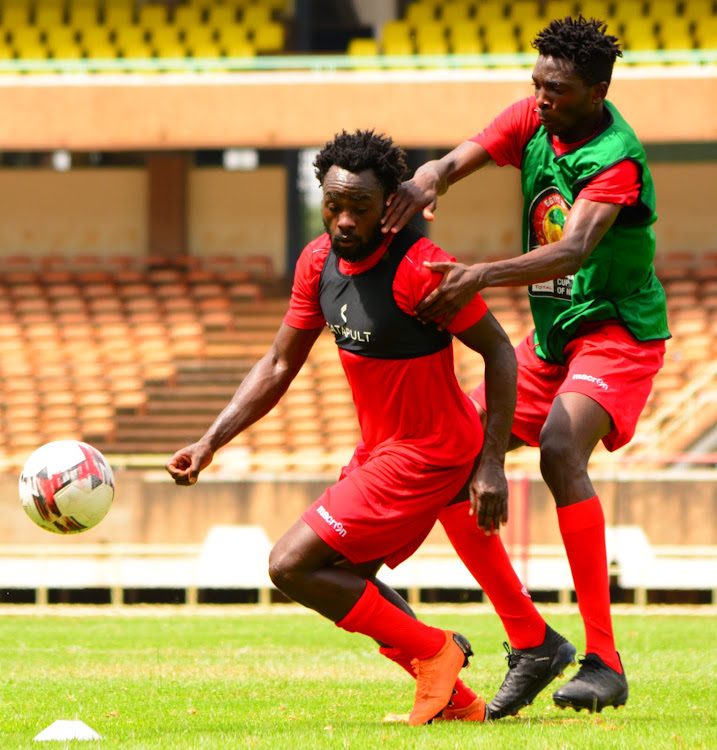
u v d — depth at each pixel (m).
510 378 14.41
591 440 15.66
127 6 80.44
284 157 77.56
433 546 43.00
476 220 75.94
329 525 14.12
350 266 14.35
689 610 40.56
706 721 15.31
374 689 19.80
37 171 78.06
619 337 16.23
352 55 75.62
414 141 62.00
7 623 36.25
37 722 15.88
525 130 16.84
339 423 58.50
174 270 75.69
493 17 79.00
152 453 59.69
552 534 40.97
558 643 16.34
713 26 75.44
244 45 77.06
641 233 16.02
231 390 63.38
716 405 51.44
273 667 23.73
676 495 41.12
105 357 66.50
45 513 15.29
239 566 42.72
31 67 65.44
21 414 61.38
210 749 12.50
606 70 15.44
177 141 63.19
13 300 72.19
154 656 26.34
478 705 15.62
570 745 12.49
